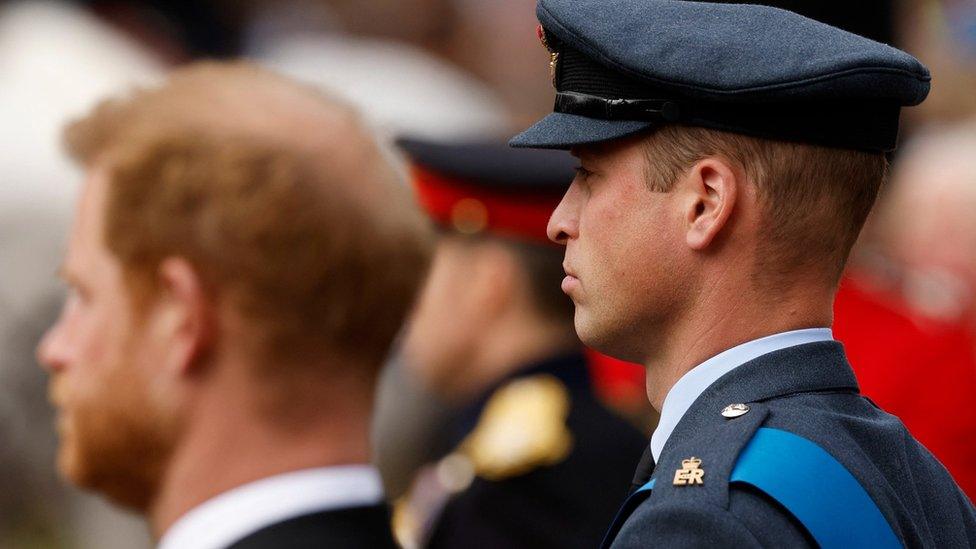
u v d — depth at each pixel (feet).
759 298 19.92
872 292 50.29
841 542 18.25
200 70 25.81
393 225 25.03
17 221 45.09
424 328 40.45
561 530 35.83
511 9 80.79
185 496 24.82
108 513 45.32
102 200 24.89
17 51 51.55
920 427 48.65
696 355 20.04
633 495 19.39
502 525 36.22
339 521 24.59
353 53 71.67
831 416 19.38
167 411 24.67
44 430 44.98
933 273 55.26
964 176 56.85
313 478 24.76
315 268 24.32
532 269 39.70
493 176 39.91
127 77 53.11
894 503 18.95
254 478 24.71
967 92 63.98
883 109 20.01
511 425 37.40
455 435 39.91
